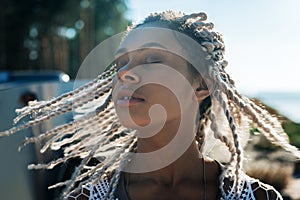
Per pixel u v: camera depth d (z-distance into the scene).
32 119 1.74
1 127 2.99
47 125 1.87
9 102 3.29
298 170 4.74
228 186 1.54
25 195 2.96
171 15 1.57
